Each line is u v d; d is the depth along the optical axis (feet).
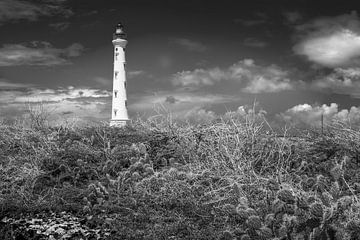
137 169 29.96
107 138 34.91
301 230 19.49
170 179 26.94
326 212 19.19
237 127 30.12
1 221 24.61
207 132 32.27
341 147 28.94
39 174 29.45
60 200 26.37
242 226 21.62
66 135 36.99
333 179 25.58
